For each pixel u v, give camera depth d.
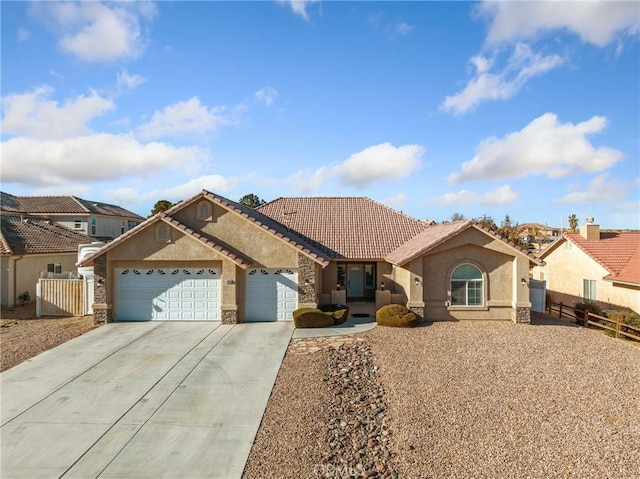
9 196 45.56
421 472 7.73
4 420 10.05
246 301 20.33
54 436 9.30
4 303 24.20
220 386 12.13
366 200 30.48
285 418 10.10
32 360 14.47
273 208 29.45
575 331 18.59
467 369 13.30
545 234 76.00
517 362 14.03
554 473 7.60
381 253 24.52
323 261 20.11
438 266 20.30
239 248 20.27
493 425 9.45
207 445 8.89
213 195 20.19
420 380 12.33
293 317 19.41
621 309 23.69
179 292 20.14
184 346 16.09
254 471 7.94
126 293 20.14
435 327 19.08
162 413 10.41
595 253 26.38
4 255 23.70
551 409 10.31
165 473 7.89
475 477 7.52
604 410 10.27
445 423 9.57
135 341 16.75
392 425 9.66
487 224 57.16
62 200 45.53
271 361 14.34
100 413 10.43
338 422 9.91
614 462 7.94
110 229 48.22
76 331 18.30
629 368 13.50
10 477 7.79
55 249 28.02
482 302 20.33
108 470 8.01
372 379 12.74
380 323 19.47
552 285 31.64
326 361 14.30
